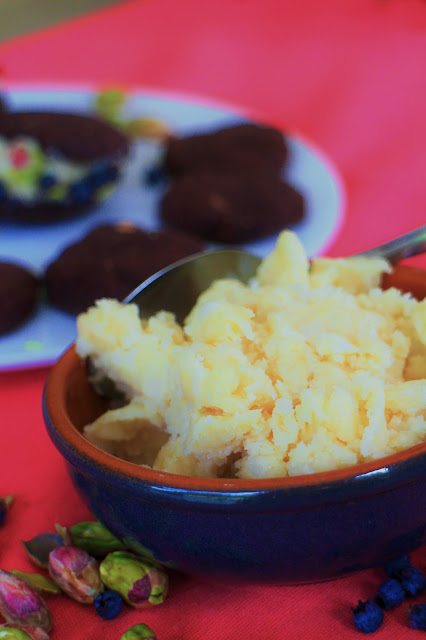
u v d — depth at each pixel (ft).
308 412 1.33
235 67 3.09
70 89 2.93
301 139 2.56
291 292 1.50
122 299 2.01
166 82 3.08
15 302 1.99
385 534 1.31
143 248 2.08
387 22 3.20
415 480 1.27
